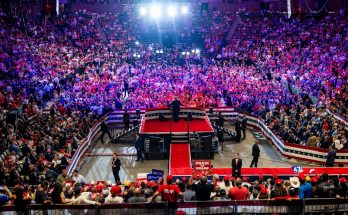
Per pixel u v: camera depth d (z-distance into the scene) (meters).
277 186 12.62
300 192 12.25
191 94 33.41
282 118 27.09
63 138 22.14
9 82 29.83
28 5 49.16
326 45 40.44
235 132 29.42
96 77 35.62
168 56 45.44
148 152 24.45
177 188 11.80
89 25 48.91
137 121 28.98
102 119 29.44
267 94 31.91
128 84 36.34
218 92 34.50
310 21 47.12
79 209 11.31
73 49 42.75
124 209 11.29
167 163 23.84
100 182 16.39
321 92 30.23
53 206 11.35
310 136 23.72
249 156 24.75
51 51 39.16
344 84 30.91
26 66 33.22
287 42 43.81
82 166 23.12
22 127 22.30
